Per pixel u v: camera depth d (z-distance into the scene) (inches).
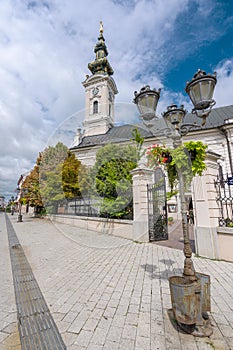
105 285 107.4
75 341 61.9
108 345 60.1
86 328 68.7
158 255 170.6
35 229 317.7
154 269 134.0
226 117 528.4
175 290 66.3
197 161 75.8
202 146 75.6
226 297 91.4
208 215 159.0
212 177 163.2
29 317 76.1
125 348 58.6
